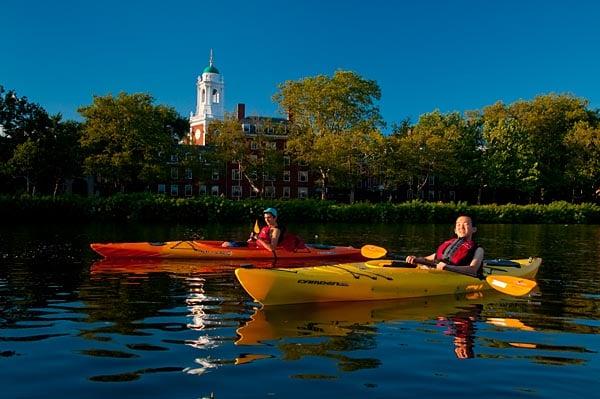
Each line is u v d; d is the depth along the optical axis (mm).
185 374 5023
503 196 71500
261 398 4477
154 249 13945
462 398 4555
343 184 57125
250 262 13516
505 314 7730
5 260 13305
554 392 4711
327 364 5355
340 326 6895
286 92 57531
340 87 56188
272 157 58469
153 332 6496
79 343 6004
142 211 36406
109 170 48469
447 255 9727
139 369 5156
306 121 58031
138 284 10016
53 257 13969
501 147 63719
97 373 5043
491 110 69375
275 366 5270
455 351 5867
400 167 58250
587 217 47094
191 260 13742
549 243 22703
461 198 75562
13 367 5203
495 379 5004
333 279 8367
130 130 47938
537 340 6363
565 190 69000
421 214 44188
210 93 87125
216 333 6480
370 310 7848
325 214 41812
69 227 28094
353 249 15477
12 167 44406
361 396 4555
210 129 58500
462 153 63906
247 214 38469
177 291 9297
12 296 8703
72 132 50125
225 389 4664
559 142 67438
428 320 7301
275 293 8047
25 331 6500
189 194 69750
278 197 72250
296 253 14523
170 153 52000
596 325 7121
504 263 10953
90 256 14266
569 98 69375
